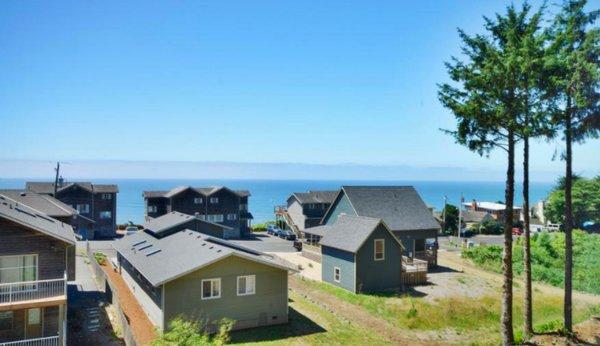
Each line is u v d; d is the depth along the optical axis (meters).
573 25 20.14
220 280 25.39
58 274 23.00
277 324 26.86
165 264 26.98
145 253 31.98
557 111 20.39
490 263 46.59
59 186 63.41
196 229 42.72
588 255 47.66
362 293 34.88
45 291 22.09
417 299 33.19
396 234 43.44
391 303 32.09
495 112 20.41
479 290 36.41
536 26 19.98
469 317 29.42
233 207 69.56
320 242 39.19
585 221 68.94
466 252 50.22
